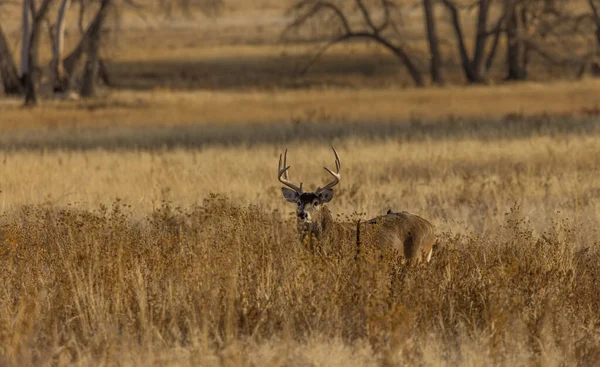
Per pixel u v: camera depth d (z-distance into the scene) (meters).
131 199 63.31
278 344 30.83
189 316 33.06
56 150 106.56
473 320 32.38
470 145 96.81
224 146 110.81
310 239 39.16
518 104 179.25
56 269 38.09
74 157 94.38
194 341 30.06
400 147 96.75
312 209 39.28
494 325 31.33
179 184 69.31
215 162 86.25
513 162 83.06
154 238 42.81
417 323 32.16
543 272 36.12
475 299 34.56
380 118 151.75
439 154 87.75
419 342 30.66
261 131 132.12
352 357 29.94
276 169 81.19
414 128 126.94
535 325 31.66
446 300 34.31
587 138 100.00
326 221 39.72
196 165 81.69
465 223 53.12
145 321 31.62
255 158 91.44
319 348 30.16
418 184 69.56
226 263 36.06
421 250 40.44
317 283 34.69
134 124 150.25
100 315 32.91
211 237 41.00
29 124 151.75
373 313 31.22
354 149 97.62
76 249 39.56
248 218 44.00
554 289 34.88
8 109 179.00
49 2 186.88
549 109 164.88
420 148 95.12
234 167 82.06
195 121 155.12
